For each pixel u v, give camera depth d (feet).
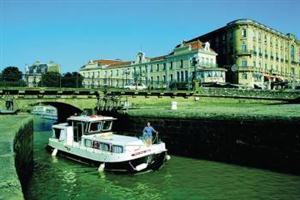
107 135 71.92
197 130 71.00
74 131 73.82
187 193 48.06
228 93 146.00
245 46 260.83
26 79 103.55
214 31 289.94
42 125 145.59
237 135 63.05
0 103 89.40
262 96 145.59
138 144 59.88
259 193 46.42
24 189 50.31
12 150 29.68
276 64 300.61
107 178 57.06
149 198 46.78
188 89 144.46
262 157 58.85
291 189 47.32
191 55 250.98
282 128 55.88
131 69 305.32
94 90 104.99
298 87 197.98
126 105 104.01
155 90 121.80
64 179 56.75
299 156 53.52
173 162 67.21
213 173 57.62
